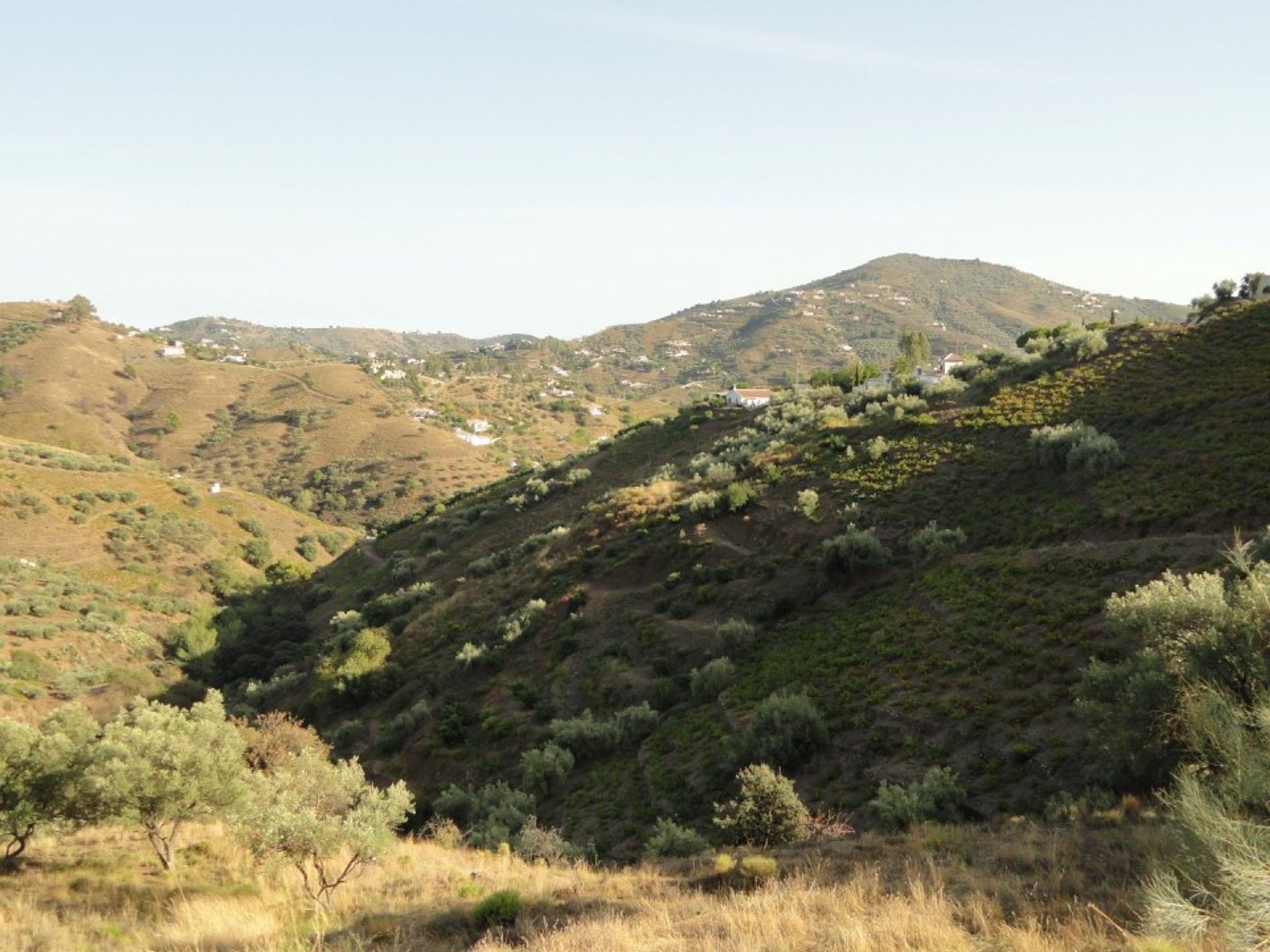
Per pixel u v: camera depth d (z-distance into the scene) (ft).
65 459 418.31
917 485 151.74
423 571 270.26
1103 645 78.59
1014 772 66.54
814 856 46.70
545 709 130.11
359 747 148.77
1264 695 27.73
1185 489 111.14
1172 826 25.17
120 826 59.93
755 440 252.21
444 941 36.32
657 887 42.14
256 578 377.50
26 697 206.69
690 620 141.18
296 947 33.88
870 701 87.92
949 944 26.22
